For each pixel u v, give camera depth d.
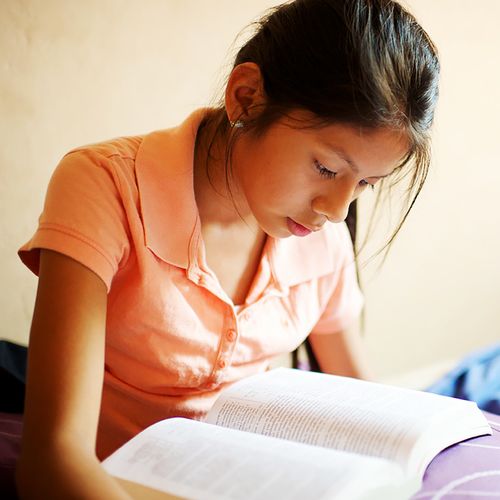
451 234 2.23
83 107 1.66
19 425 1.23
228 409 1.03
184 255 1.08
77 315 0.93
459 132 2.18
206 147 1.13
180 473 0.83
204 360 1.12
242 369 1.20
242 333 1.16
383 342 2.19
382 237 2.09
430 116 0.98
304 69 0.95
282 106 0.96
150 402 1.14
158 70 1.73
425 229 2.18
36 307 0.95
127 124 1.71
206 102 1.79
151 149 1.10
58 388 0.87
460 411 1.02
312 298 1.28
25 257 1.05
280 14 1.04
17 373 1.39
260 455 0.85
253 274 1.21
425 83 0.96
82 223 0.99
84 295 0.95
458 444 0.99
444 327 2.27
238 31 1.80
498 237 2.31
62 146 1.65
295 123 0.95
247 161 1.03
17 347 1.46
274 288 1.20
